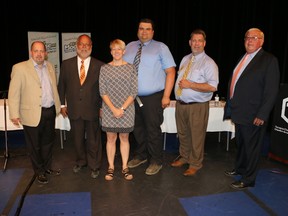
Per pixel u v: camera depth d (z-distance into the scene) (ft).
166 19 18.34
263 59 8.75
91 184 9.75
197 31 9.89
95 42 18.29
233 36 18.29
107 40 18.31
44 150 9.88
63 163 11.51
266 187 9.79
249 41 8.93
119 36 18.29
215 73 9.84
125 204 8.54
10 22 17.53
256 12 16.90
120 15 18.13
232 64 18.65
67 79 9.68
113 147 10.11
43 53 8.83
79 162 10.62
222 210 8.34
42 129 9.46
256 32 8.81
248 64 9.04
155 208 8.37
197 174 10.71
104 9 18.06
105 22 18.19
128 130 9.56
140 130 10.92
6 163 11.14
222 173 10.84
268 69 8.55
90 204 8.52
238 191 9.46
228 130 12.80
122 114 9.29
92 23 18.12
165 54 9.93
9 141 14.26
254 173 9.53
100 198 8.86
